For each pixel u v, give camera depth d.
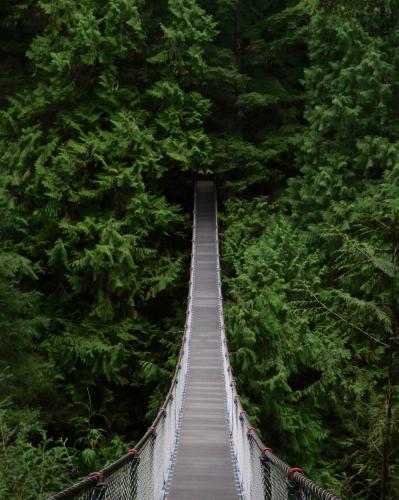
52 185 24.44
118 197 25.55
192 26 28.02
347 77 24.62
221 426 13.27
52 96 26.77
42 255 25.64
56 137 25.80
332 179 24.66
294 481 4.47
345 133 25.12
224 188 30.98
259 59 32.56
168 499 8.80
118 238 23.47
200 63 27.55
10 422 13.95
